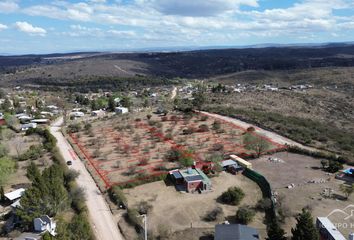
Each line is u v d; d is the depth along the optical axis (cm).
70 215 5619
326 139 9175
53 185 5669
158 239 4856
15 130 11969
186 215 5528
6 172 7169
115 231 5228
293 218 5147
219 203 5894
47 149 9250
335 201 5672
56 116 15000
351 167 7169
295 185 6350
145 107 16012
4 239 4978
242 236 4481
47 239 4241
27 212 5288
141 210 5653
